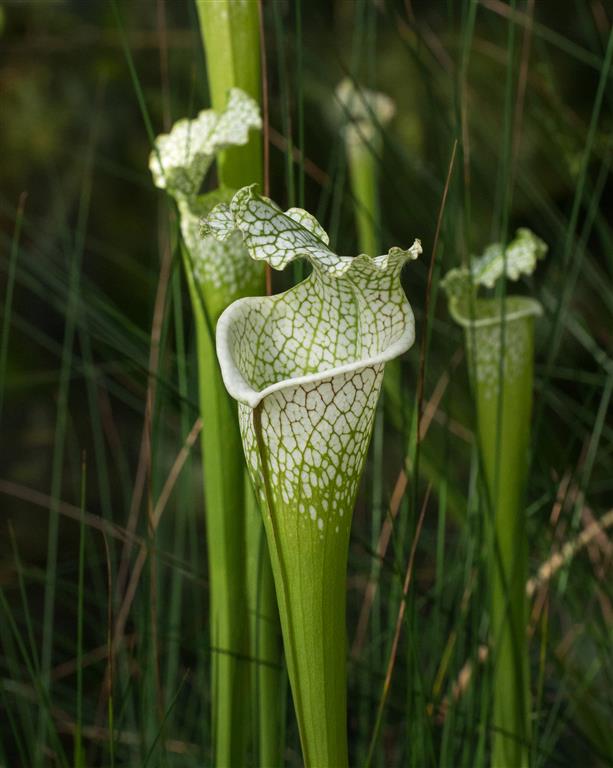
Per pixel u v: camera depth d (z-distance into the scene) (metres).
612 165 1.09
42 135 1.63
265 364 0.68
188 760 1.00
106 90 1.65
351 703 1.07
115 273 1.70
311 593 0.67
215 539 0.79
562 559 0.93
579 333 1.06
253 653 0.80
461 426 1.03
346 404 0.66
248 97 0.76
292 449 0.66
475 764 0.84
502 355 0.79
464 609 0.89
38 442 1.62
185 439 0.91
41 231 1.64
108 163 1.14
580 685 0.97
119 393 1.08
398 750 1.01
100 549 1.49
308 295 0.68
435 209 1.15
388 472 1.47
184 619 1.28
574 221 0.91
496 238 1.00
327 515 0.66
